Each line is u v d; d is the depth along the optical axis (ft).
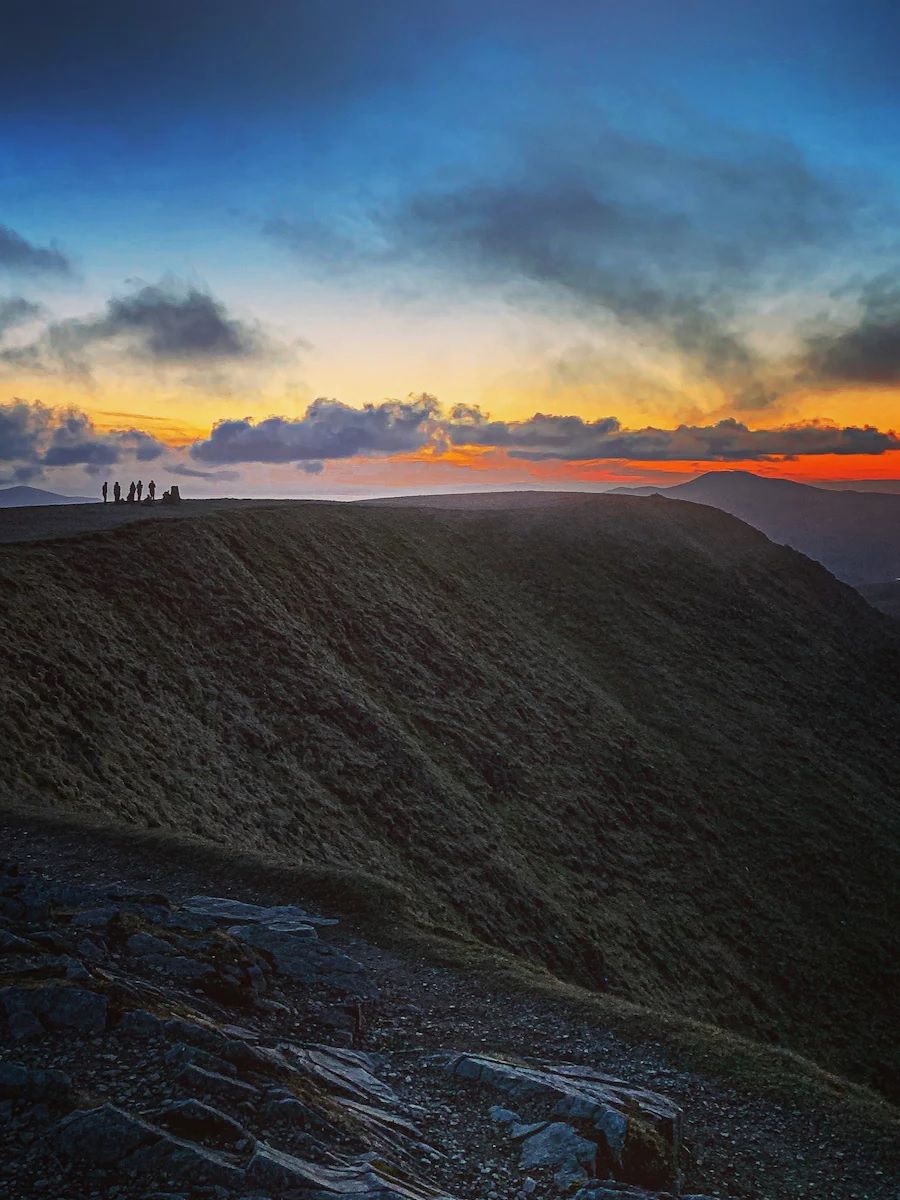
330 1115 30.83
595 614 241.55
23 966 35.12
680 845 158.61
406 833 115.55
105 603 121.90
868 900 164.55
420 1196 27.30
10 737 79.10
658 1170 34.27
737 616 271.69
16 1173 24.44
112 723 94.48
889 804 205.46
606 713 192.44
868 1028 134.21
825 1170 38.58
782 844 171.83
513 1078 38.34
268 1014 40.83
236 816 93.20
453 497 391.45
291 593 161.27
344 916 57.31
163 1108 27.76
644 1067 44.42
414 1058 41.27
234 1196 24.61
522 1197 30.35
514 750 156.97
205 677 120.47
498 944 104.58
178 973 40.57
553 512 297.33
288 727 121.70
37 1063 29.63
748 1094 43.32
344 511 228.84
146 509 188.55
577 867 136.15
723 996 127.24
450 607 202.59
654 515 322.34
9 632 96.53
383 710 143.02
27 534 136.05
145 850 63.67
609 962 116.06
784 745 212.02
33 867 58.90
